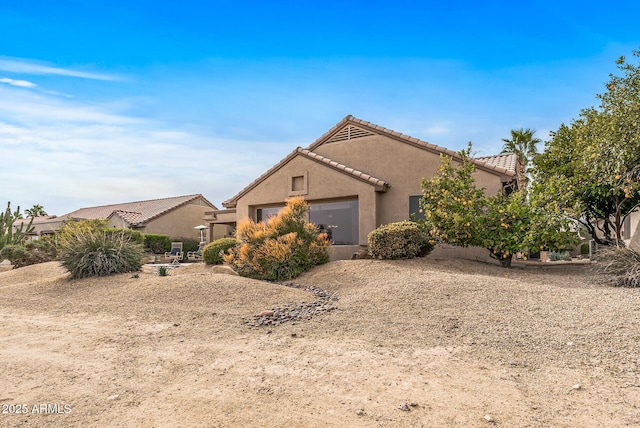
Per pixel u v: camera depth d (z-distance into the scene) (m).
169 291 10.68
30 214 60.00
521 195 14.58
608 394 4.55
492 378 5.10
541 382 4.95
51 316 9.59
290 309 9.02
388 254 14.10
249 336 7.37
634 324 6.45
